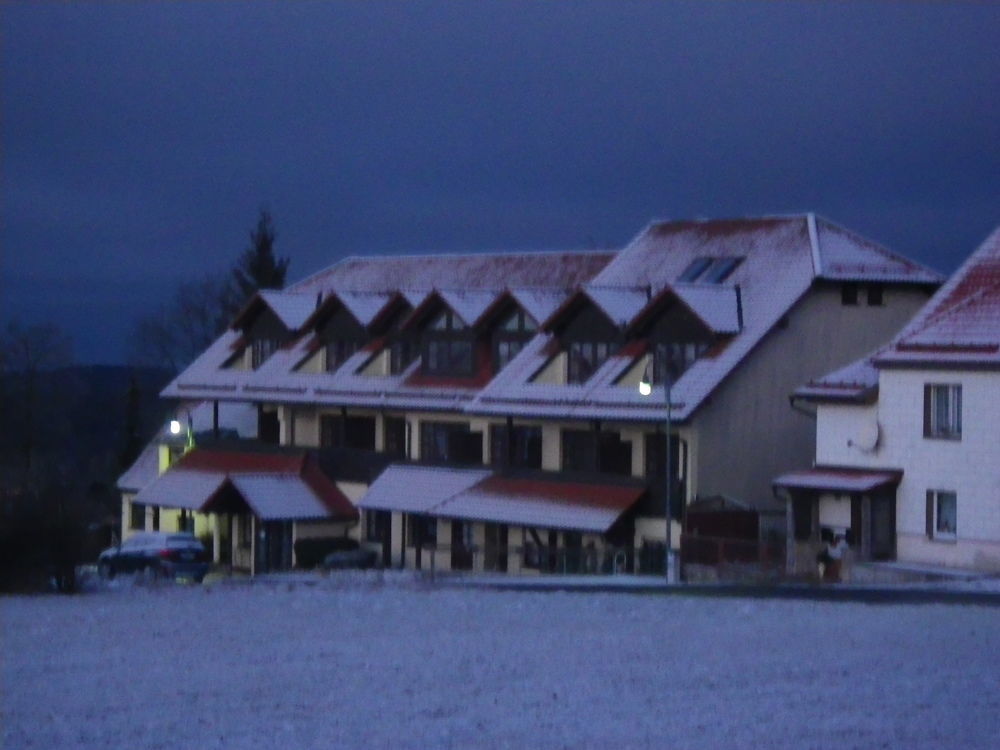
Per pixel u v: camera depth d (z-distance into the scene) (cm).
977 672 2308
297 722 2012
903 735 1862
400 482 5906
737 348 5228
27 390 9794
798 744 1817
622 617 3091
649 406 5206
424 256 7169
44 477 5503
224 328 10875
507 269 6750
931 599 3522
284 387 6650
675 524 5100
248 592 3950
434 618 3123
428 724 1978
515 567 5481
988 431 4428
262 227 10931
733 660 2452
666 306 5416
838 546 4506
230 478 6162
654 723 1955
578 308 5656
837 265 5406
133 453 9144
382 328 6462
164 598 3775
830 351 5394
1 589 4069
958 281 4762
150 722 2030
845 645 2603
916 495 4572
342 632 2909
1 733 1972
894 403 4628
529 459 5778
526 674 2352
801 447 5322
